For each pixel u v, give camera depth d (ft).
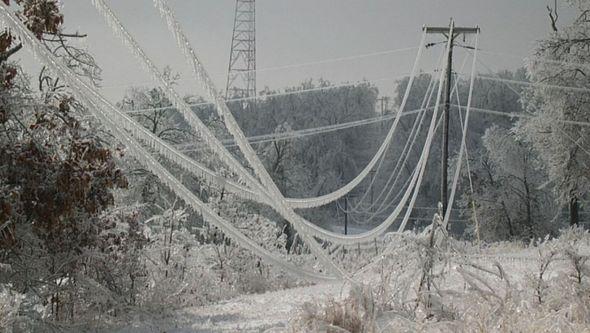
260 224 88.43
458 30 115.55
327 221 260.62
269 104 354.54
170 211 73.15
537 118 128.88
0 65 46.32
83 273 57.47
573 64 122.72
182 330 43.45
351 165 336.29
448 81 113.09
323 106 357.20
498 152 182.39
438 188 291.79
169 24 26.96
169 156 32.19
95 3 27.20
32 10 48.32
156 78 29.07
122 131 31.01
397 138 333.42
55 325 46.47
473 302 31.83
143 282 61.67
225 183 34.09
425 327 29.55
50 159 46.88
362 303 32.53
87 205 50.90
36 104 48.11
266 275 83.30
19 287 49.75
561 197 129.49
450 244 37.76
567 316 30.99
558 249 36.73
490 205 180.55
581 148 122.01
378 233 61.05
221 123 171.73
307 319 30.96
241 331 38.93
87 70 52.65
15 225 47.11
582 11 126.82
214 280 74.64
